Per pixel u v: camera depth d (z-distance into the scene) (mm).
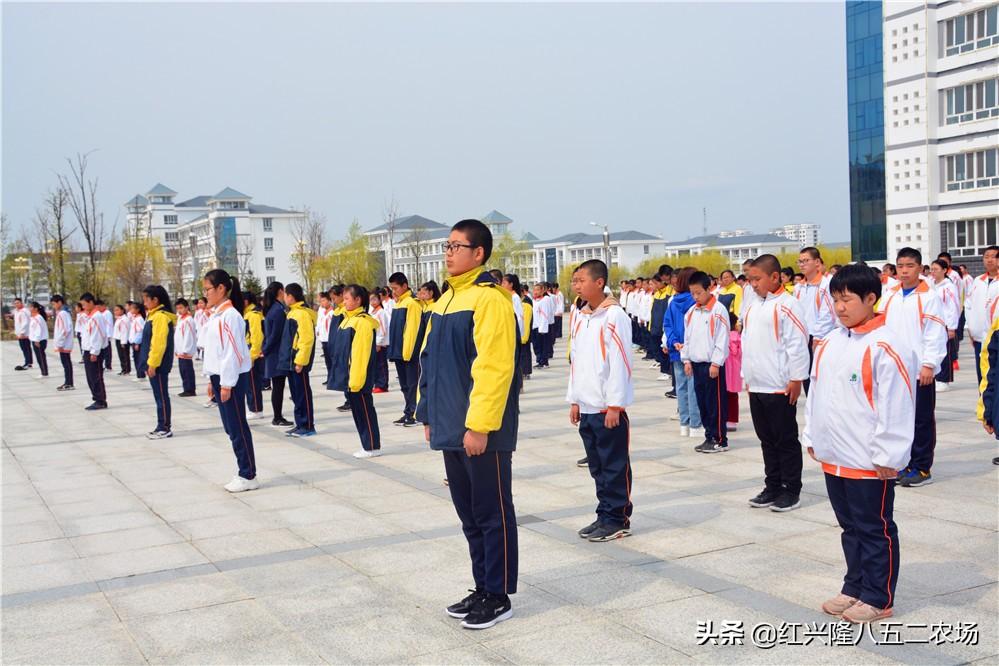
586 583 4719
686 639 3916
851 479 3979
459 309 4262
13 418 13523
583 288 5586
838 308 3979
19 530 6406
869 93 31938
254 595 4766
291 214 85812
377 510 6590
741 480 7102
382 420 11586
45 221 42938
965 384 12445
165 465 8922
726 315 7996
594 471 5660
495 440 4188
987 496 6219
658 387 13938
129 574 5242
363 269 60500
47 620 4508
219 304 7418
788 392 5906
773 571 4789
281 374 10961
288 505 6875
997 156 26891
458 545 5586
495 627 4152
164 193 93688
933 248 28812
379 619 4324
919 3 28219
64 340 17969
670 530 5680
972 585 4430
